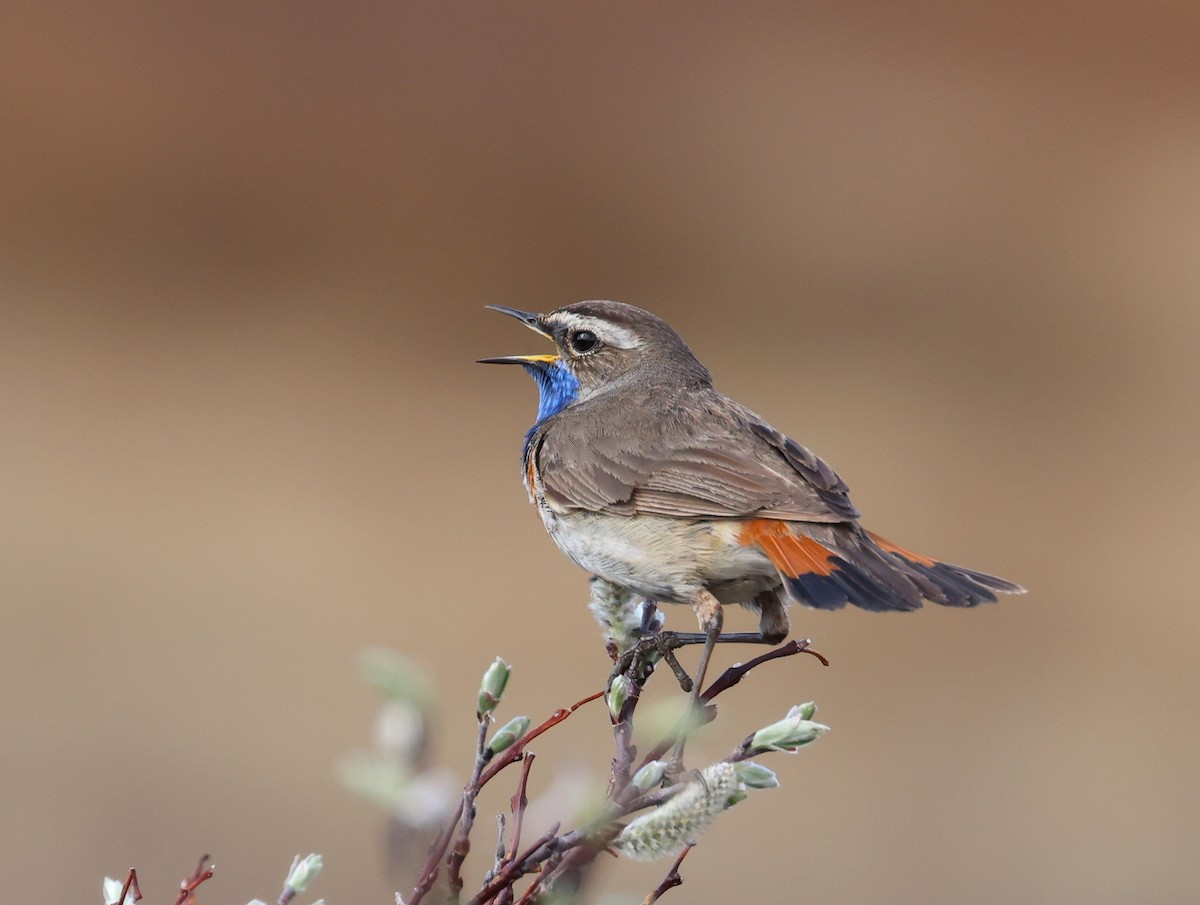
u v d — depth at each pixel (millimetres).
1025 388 18031
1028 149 21359
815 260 20078
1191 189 20688
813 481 6852
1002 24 22078
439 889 4078
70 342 17828
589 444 7027
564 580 14156
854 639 13578
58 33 20422
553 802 4066
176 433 16344
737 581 6734
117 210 19844
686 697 5230
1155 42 21797
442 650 12953
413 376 17828
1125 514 15750
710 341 18688
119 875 10117
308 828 10680
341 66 20922
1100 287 19672
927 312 19297
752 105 21438
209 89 20641
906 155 21219
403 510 15219
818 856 11133
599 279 19609
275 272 19406
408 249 19734
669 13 21719
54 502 14914
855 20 21969
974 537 15266
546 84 21156
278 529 14742
